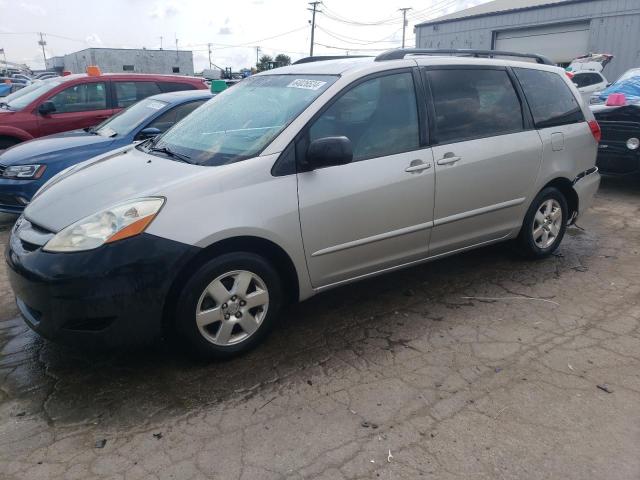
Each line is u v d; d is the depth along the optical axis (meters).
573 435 2.56
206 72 20.62
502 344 3.41
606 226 5.96
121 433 2.63
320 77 3.68
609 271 4.62
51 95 7.97
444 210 3.90
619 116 6.85
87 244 2.83
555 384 2.97
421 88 3.83
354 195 3.42
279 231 3.17
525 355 3.28
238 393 2.94
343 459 2.43
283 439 2.57
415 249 3.86
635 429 2.60
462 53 4.29
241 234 3.05
